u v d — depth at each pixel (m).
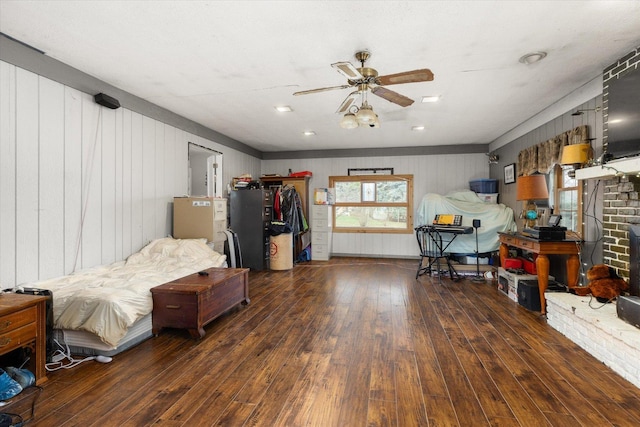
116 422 1.74
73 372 2.27
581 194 3.40
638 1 2.02
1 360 2.15
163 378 2.19
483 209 5.43
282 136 6.04
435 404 1.88
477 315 3.38
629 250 2.54
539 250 3.29
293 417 1.77
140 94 3.81
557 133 3.99
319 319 3.29
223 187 5.88
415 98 3.85
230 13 2.16
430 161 6.88
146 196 4.07
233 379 2.17
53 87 2.90
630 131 2.59
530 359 2.42
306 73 3.17
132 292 2.70
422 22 2.26
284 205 6.46
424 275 5.28
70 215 3.09
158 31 2.40
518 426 1.69
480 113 4.49
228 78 3.30
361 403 1.90
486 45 2.59
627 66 2.73
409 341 2.75
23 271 2.69
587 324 2.52
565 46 2.61
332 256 7.27
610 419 1.74
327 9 2.11
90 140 3.28
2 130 2.52
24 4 2.07
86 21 2.27
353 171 7.23
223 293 3.25
